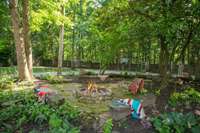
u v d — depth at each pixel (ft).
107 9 24.88
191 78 42.37
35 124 17.88
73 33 82.33
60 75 47.88
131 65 65.82
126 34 25.29
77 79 43.32
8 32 63.16
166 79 27.91
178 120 17.28
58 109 20.24
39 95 23.30
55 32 83.25
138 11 21.17
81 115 19.62
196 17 19.95
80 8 76.48
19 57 36.42
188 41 23.76
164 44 25.94
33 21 41.47
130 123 17.97
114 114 18.78
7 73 47.37
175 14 19.01
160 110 21.21
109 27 26.99
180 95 26.43
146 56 63.46
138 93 30.09
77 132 15.70
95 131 16.74
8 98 24.31
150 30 22.65
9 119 18.83
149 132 16.61
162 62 30.22
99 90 28.63
